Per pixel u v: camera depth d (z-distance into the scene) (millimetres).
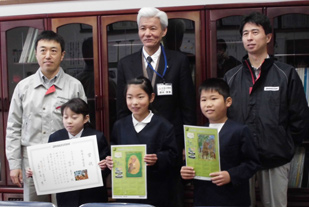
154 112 2311
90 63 2756
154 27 2301
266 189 2172
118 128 2195
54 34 2365
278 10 2529
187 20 2631
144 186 2006
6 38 2801
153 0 2660
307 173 2617
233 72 2270
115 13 2668
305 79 2586
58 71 2387
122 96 2439
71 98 2365
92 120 2781
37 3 2770
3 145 2834
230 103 2006
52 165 2113
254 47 2133
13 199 2812
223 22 2596
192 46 2641
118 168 2025
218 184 1851
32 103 2334
